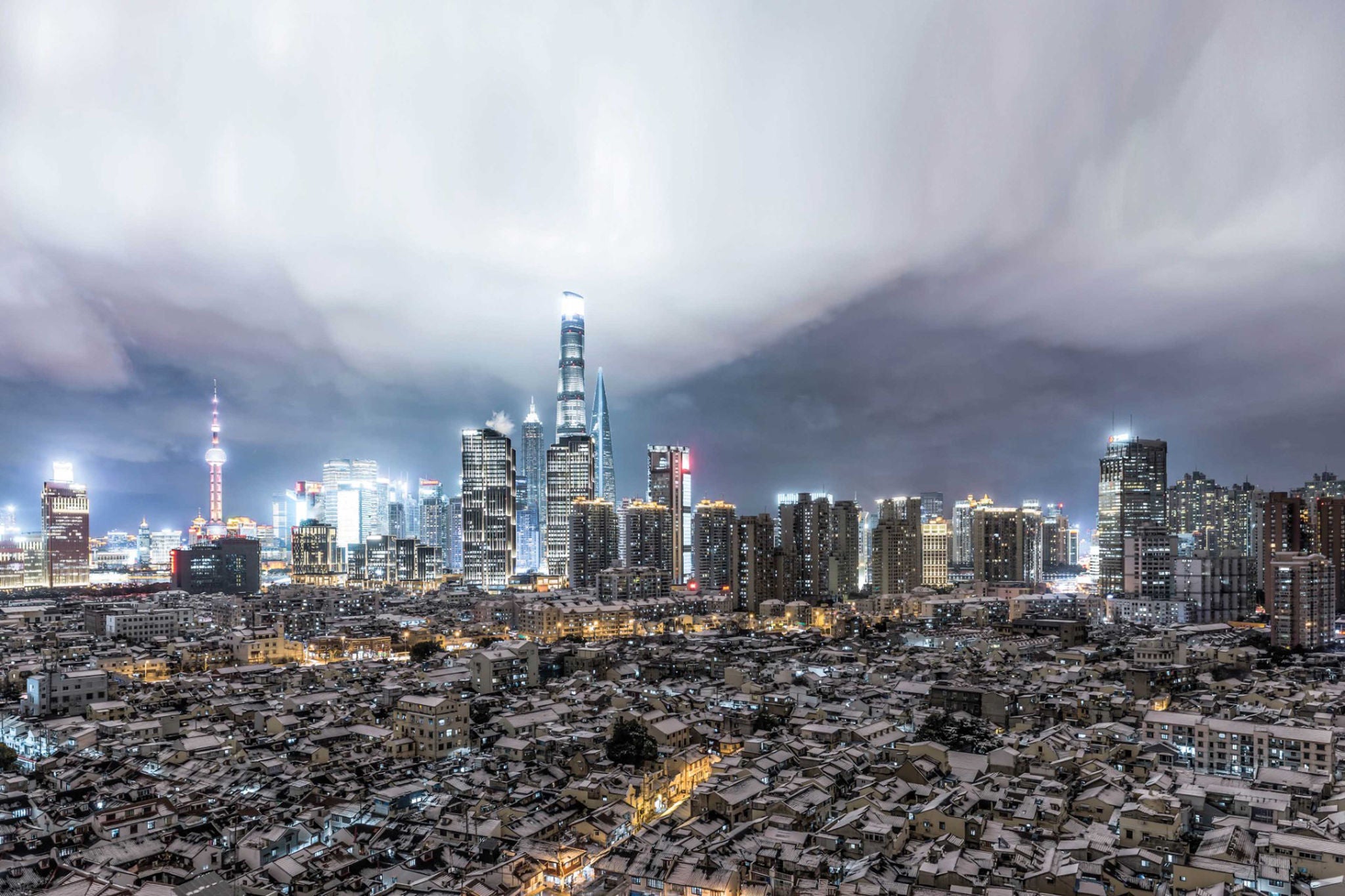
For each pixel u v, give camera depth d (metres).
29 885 192.25
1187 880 193.00
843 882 192.38
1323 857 191.88
